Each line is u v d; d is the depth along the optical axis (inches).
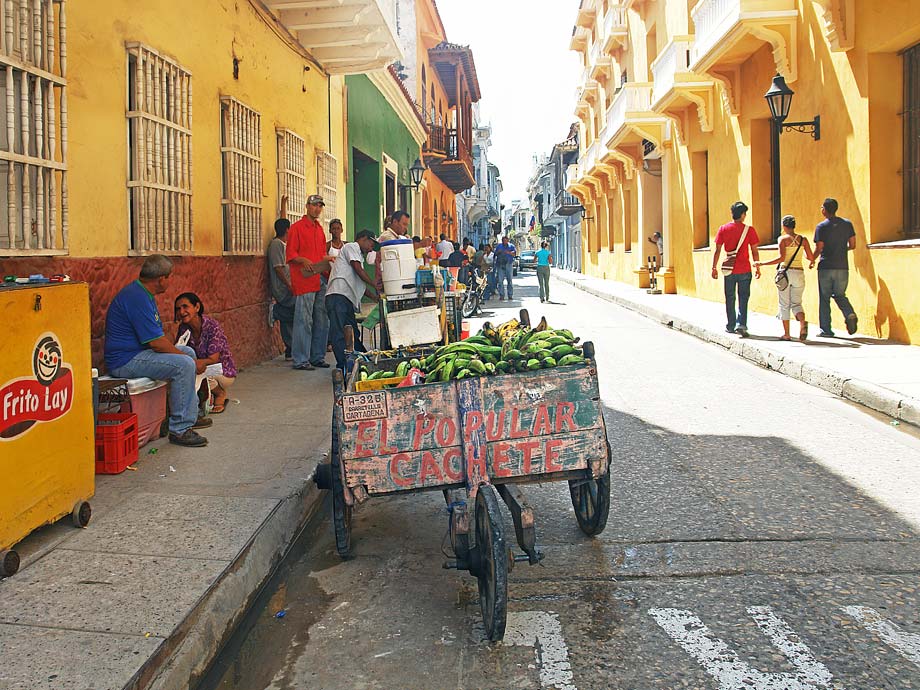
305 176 476.4
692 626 138.4
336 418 158.2
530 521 142.7
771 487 212.1
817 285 493.0
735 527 183.9
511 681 123.4
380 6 437.4
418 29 1034.1
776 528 182.9
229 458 229.9
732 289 468.8
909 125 416.2
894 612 141.3
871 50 415.8
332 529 197.9
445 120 1397.6
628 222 1125.7
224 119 352.2
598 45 1243.8
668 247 831.1
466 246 865.5
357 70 532.7
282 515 187.5
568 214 1904.5
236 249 361.4
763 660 126.6
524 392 153.3
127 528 173.3
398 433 150.8
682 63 666.2
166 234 286.0
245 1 373.7
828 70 463.8
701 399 324.5
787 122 517.0
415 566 172.1
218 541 166.1
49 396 164.4
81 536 168.7
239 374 372.2
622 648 131.9
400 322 314.2
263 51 401.1
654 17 853.8
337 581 165.8
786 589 151.5
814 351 394.0
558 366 156.9
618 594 151.7
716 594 150.4
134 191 266.5
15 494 152.8
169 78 291.7
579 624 140.6
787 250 431.5
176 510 185.2
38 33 209.5
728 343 462.0
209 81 331.0
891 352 381.1
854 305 452.1
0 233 200.2
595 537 180.2
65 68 220.8
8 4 197.2
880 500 200.7
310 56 488.4
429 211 1176.8
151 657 119.5
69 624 129.4
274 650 137.9
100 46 245.0
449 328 365.4
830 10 431.2
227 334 358.3
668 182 827.4
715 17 557.0
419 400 151.1
